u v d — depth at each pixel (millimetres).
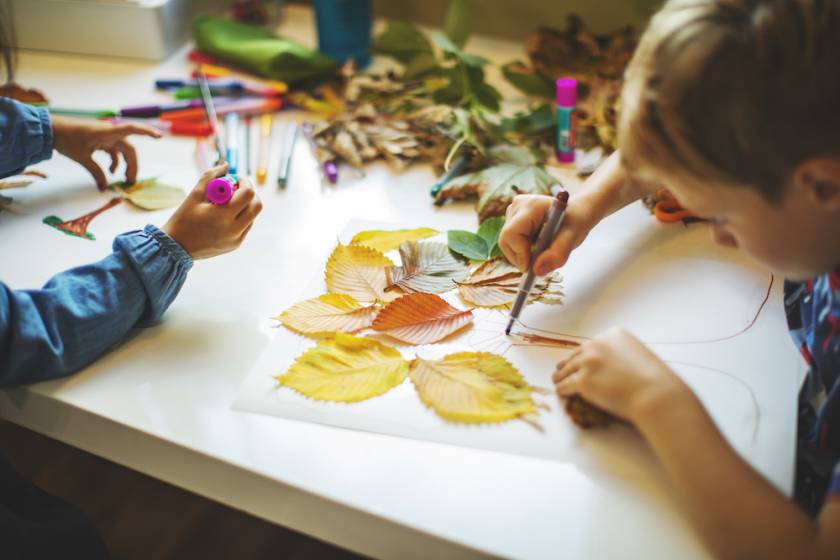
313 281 714
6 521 651
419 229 773
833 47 432
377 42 1031
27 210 819
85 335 614
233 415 580
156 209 823
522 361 615
